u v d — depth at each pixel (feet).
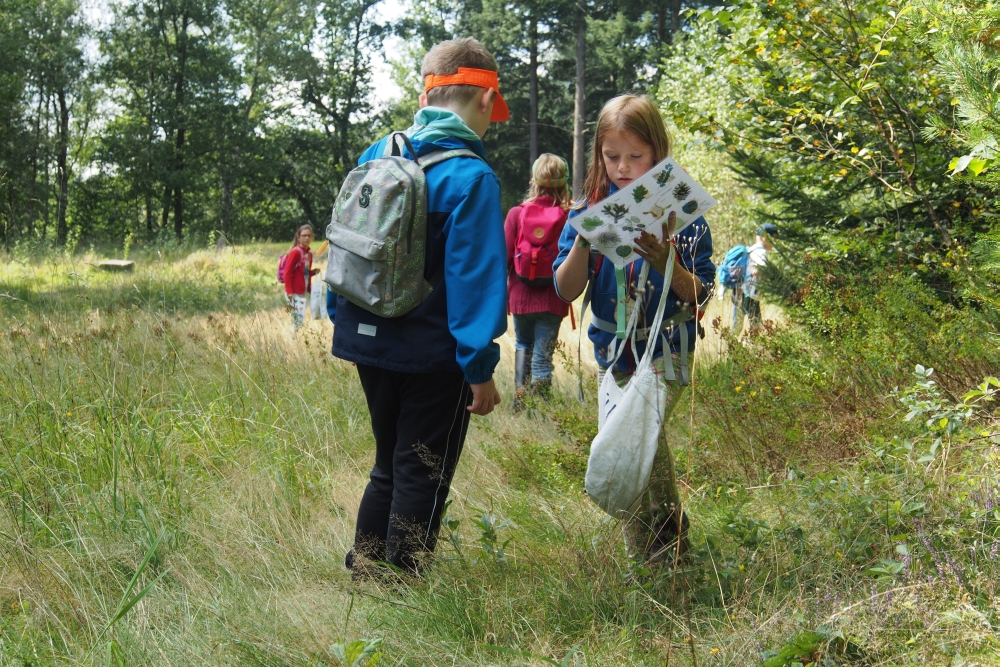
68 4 132.36
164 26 143.84
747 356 15.15
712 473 12.96
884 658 6.95
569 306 18.67
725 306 33.78
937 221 17.28
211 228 153.17
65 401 15.25
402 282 9.00
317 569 10.18
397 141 9.48
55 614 8.73
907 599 7.25
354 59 168.55
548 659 7.25
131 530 11.00
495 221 9.06
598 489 8.80
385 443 10.12
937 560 7.80
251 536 10.70
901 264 16.89
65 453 13.10
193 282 43.83
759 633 7.44
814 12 16.83
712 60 19.71
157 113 142.92
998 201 13.53
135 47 143.84
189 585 9.47
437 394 9.41
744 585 8.72
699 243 9.39
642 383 8.73
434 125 9.44
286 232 165.78
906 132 17.89
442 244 9.18
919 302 15.23
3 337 18.93
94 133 150.51
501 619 8.55
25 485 12.08
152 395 15.93
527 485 12.80
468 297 8.86
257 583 9.86
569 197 18.84
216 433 15.08
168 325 21.84
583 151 143.13
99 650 8.05
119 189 149.38
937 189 17.95
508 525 10.16
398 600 9.12
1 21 117.19
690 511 11.71
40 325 19.71
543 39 149.38
